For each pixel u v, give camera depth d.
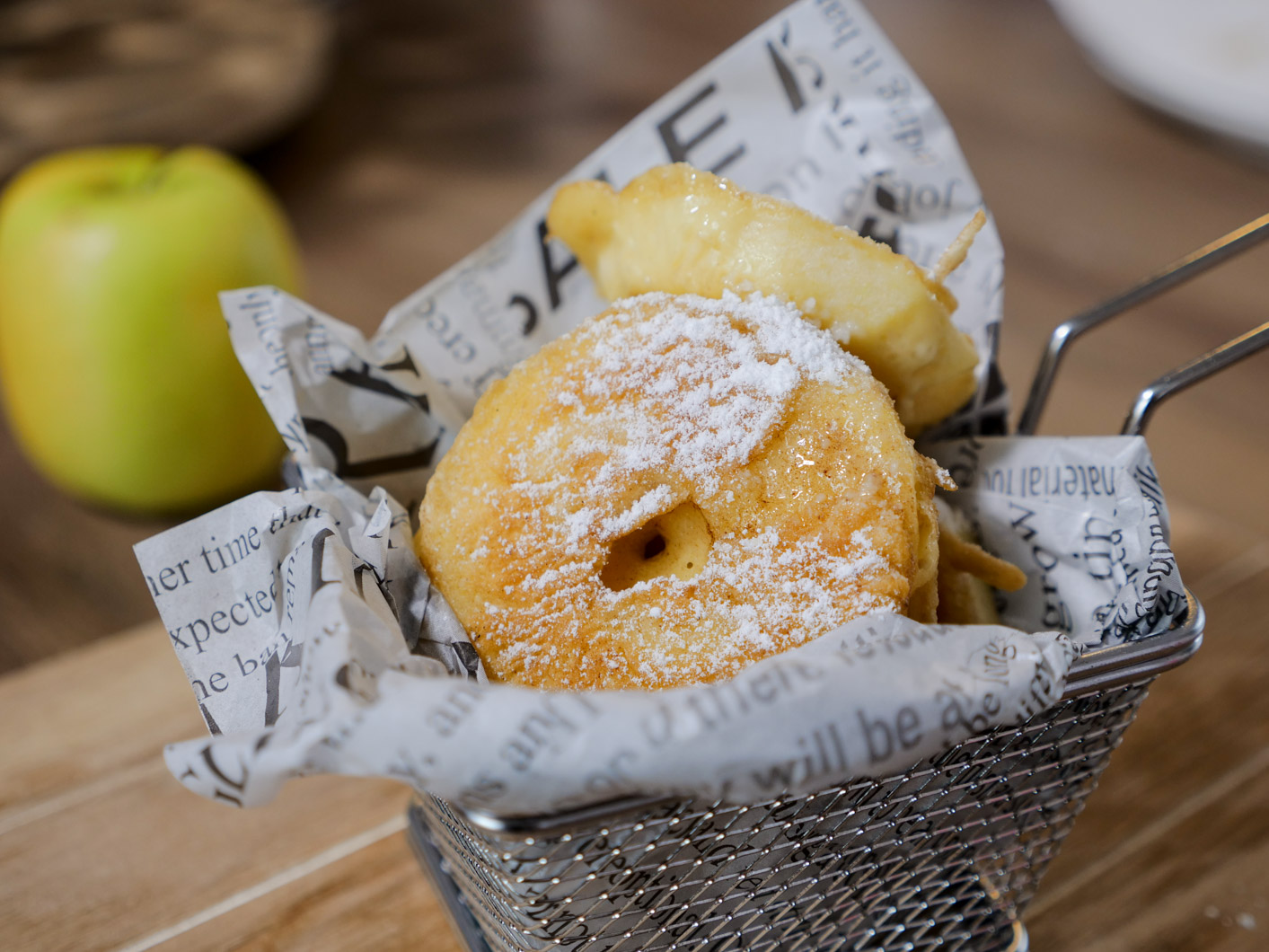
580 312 0.35
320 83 0.60
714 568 0.29
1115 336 0.47
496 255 0.35
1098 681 0.28
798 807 0.28
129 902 0.32
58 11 0.64
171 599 0.29
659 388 0.30
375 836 0.33
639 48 0.69
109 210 0.41
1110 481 0.31
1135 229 0.52
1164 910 0.32
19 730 0.35
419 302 0.34
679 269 0.31
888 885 0.30
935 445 0.33
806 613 0.29
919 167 0.34
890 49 0.34
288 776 0.26
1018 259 0.50
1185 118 0.57
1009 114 0.60
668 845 0.28
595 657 0.29
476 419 0.31
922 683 0.27
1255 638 0.37
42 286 0.41
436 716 0.25
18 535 0.44
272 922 0.32
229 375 0.43
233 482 0.44
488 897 0.29
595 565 0.29
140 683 0.36
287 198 0.56
